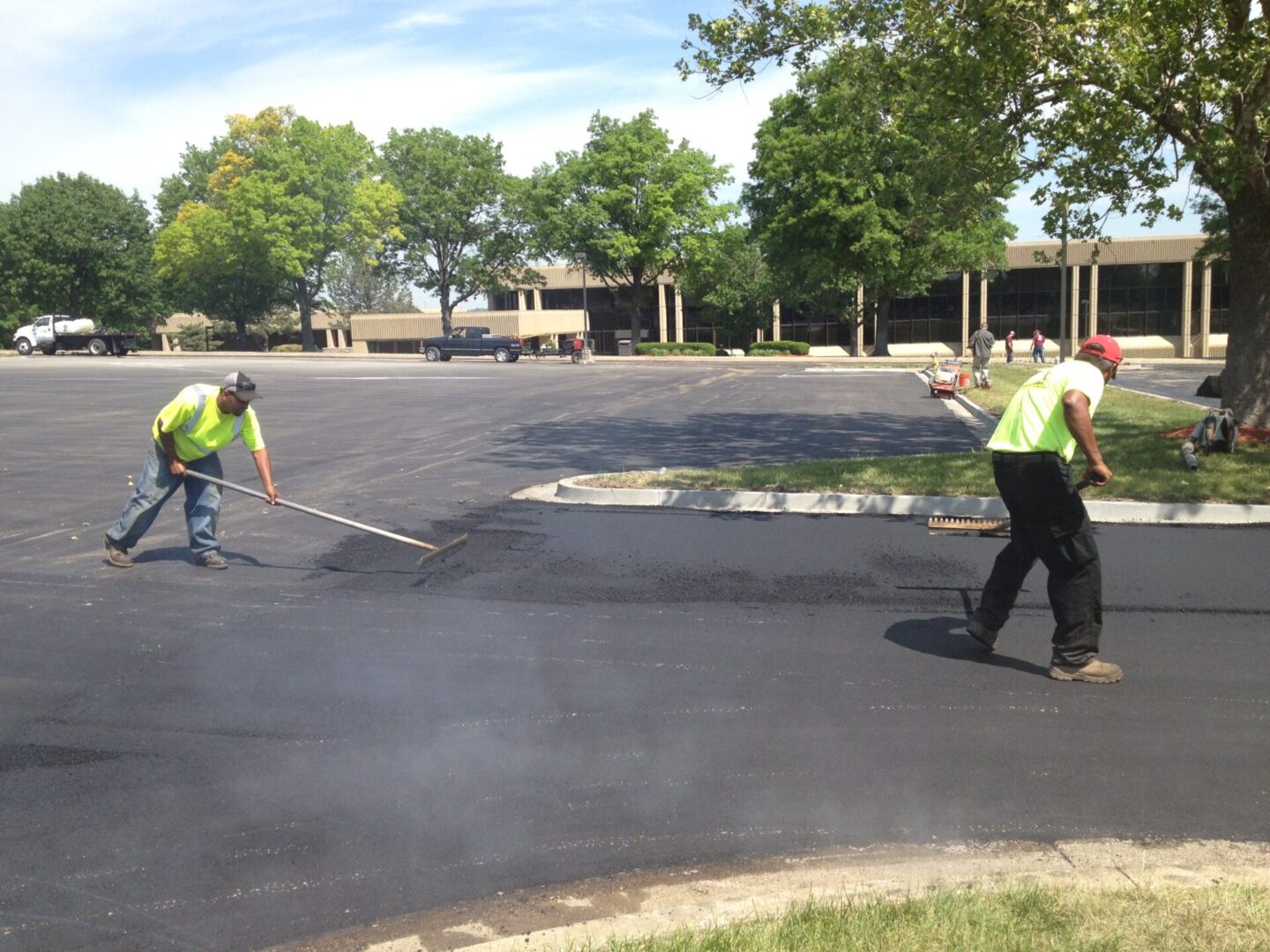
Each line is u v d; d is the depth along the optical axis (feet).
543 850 13.39
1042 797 14.71
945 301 211.00
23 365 131.34
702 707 18.07
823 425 61.87
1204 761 15.83
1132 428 49.60
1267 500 32.50
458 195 217.15
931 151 41.70
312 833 13.85
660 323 227.61
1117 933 10.64
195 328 247.09
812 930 10.73
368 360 164.25
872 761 15.92
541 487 38.96
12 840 13.73
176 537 31.32
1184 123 34.24
